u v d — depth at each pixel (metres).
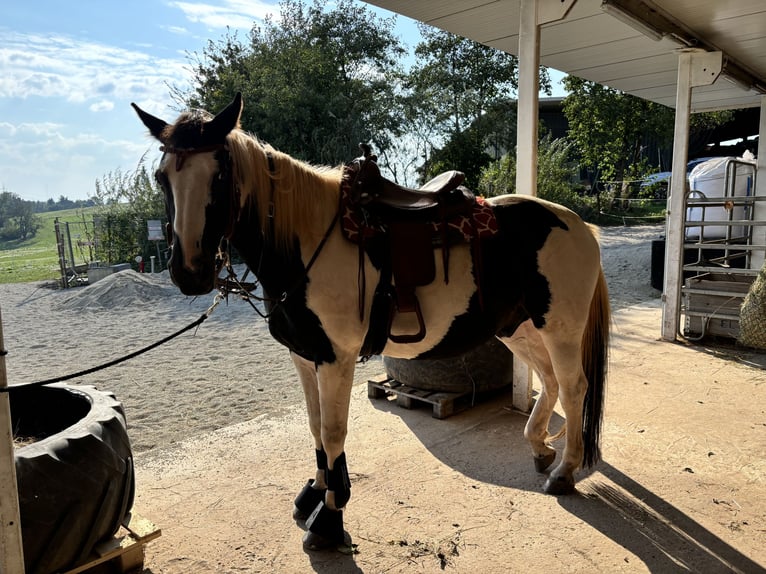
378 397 3.81
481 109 17.75
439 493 2.53
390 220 2.12
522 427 3.27
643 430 3.17
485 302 2.27
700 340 5.07
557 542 2.15
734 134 18.02
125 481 1.95
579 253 2.46
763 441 3.00
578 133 18.50
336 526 2.13
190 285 1.73
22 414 2.38
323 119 14.58
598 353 2.58
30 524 1.64
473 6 3.56
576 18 3.96
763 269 3.80
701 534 2.18
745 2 3.75
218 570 2.01
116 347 6.18
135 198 13.65
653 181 18.05
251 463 2.88
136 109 1.84
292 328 2.06
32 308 9.11
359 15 16.70
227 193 1.80
